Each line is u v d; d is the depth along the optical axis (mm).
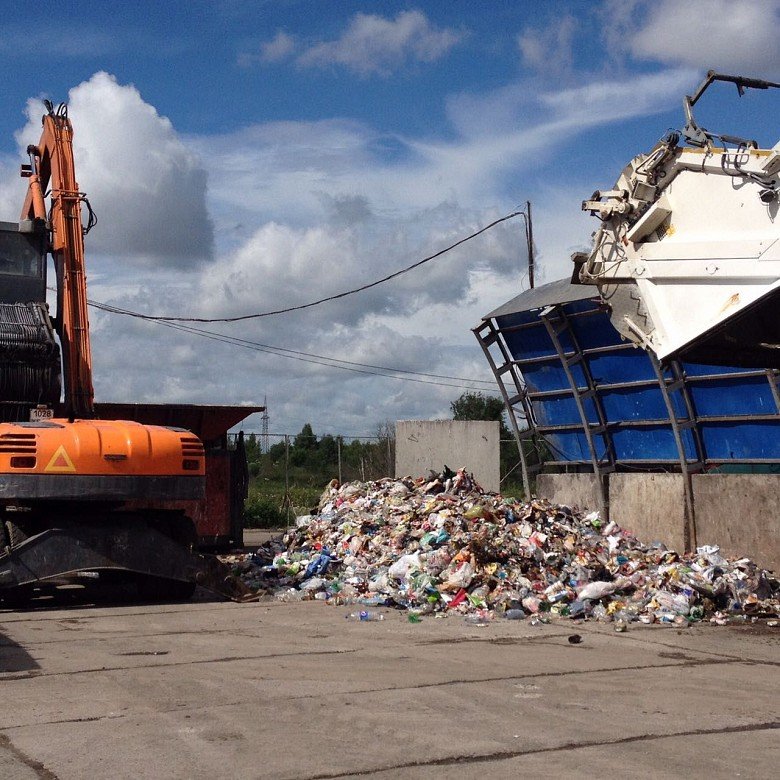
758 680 6375
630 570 10406
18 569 9445
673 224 8156
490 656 7156
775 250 7375
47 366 10570
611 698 5773
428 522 11594
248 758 4508
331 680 6191
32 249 11031
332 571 11438
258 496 25375
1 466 9422
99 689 5906
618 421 14305
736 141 7734
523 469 15594
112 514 10023
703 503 12297
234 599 10383
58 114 12117
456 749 4660
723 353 8117
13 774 4262
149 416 15781
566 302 13219
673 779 4223
